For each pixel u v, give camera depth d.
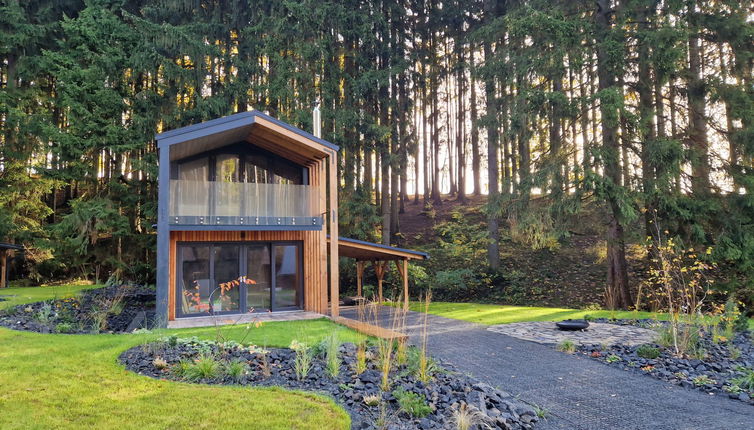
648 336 10.24
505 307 16.72
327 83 20.67
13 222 21.16
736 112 14.43
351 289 22.28
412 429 4.65
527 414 5.55
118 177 21.69
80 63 20.92
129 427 4.44
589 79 17.58
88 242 21.11
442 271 22.36
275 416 4.74
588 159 14.91
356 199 21.05
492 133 19.05
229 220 12.18
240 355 7.06
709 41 15.80
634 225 16.81
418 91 24.16
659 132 16.61
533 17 14.89
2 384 5.57
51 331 9.44
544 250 23.38
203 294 12.46
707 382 6.90
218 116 21.62
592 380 7.07
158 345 7.24
